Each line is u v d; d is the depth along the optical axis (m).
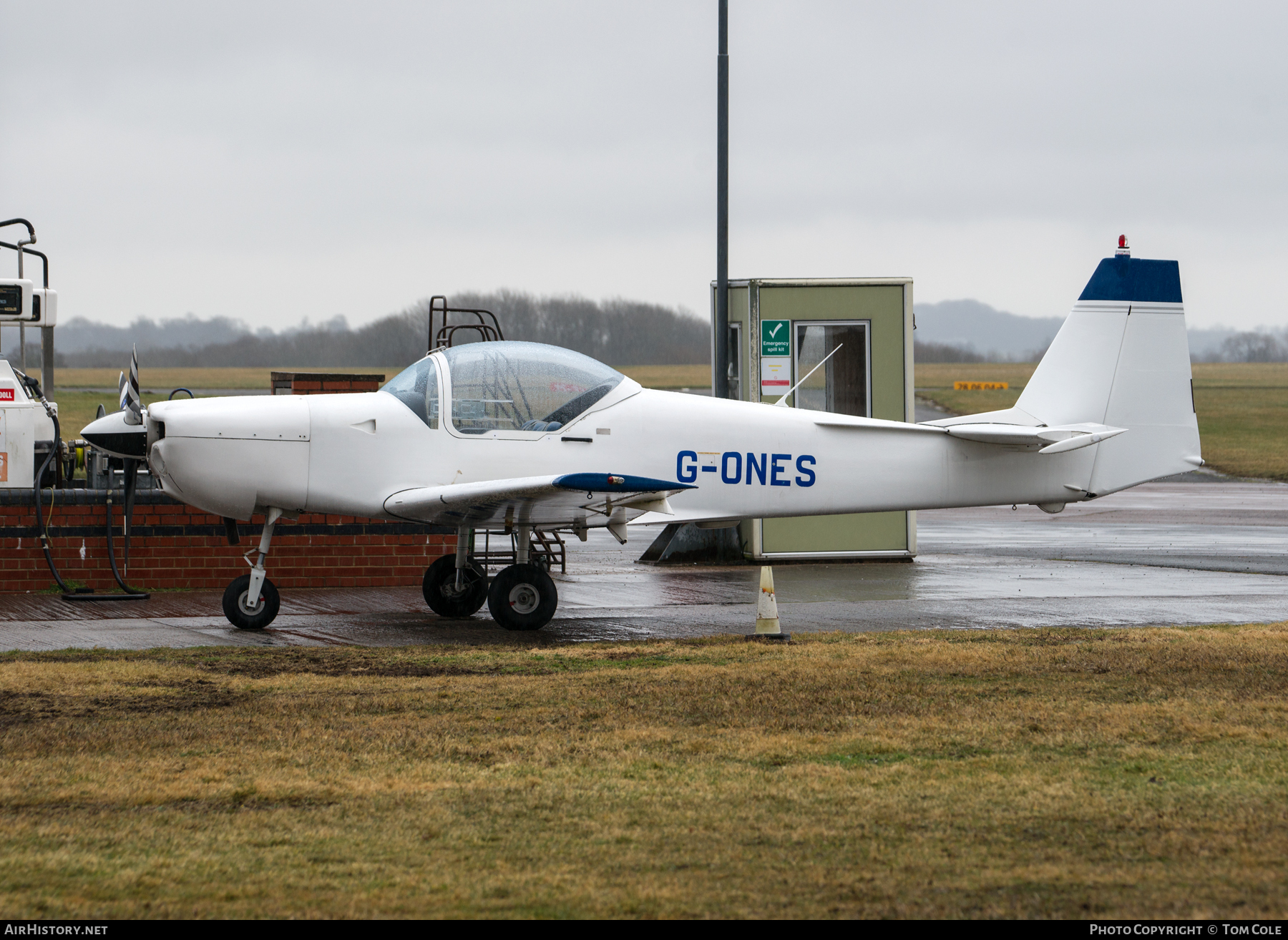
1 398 45.97
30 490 45.16
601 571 53.38
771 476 39.78
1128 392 42.78
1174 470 43.00
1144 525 77.12
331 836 16.58
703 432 39.19
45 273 49.62
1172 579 49.56
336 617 39.53
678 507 39.09
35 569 44.88
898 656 29.83
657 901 14.20
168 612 40.09
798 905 14.06
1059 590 45.78
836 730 22.34
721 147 56.22
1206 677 27.06
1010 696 25.19
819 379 56.19
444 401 37.38
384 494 37.12
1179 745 21.19
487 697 25.19
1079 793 18.23
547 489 32.06
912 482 41.00
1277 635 33.25
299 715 23.48
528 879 14.95
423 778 19.31
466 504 34.72
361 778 19.33
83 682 26.42
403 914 13.89
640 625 37.31
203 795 18.38
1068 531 73.62
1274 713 23.50
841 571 53.06
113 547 45.41
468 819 17.28
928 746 21.19
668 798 18.20
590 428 38.22
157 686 26.20
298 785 18.88
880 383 56.19
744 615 39.34
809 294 55.81
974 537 70.25
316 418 36.88
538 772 19.67
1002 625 36.78
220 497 36.66
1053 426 42.38
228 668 28.48
